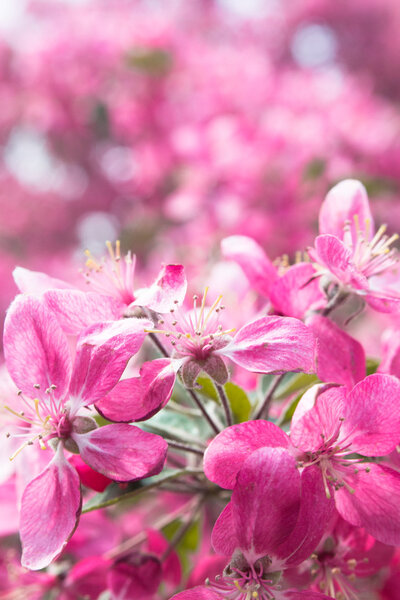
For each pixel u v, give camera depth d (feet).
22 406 0.66
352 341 0.63
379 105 1.61
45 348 0.62
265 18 2.89
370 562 0.64
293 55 2.86
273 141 1.42
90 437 0.60
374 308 0.66
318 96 1.61
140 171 1.66
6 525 0.71
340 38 3.06
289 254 1.33
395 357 0.65
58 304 0.62
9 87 1.94
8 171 2.26
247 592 0.57
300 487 0.56
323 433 0.59
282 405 0.77
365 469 0.60
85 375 0.60
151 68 1.66
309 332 0.59
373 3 2.99
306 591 0.58
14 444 0.71
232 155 1.40
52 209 2.18
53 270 2.12
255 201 1.38
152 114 1.68
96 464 0.59
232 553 0.58
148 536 0.72
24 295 0.62
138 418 0.59
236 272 0.80
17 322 0.62
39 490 0.60
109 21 1.80
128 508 0.94
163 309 0.61
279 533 0.56
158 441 0.59
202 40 2.08
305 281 0.66
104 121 1.79
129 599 0.66
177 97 1.70
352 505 0.60
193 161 1.47
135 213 1.72
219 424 0.68
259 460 0.56
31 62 1.78
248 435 0.57
